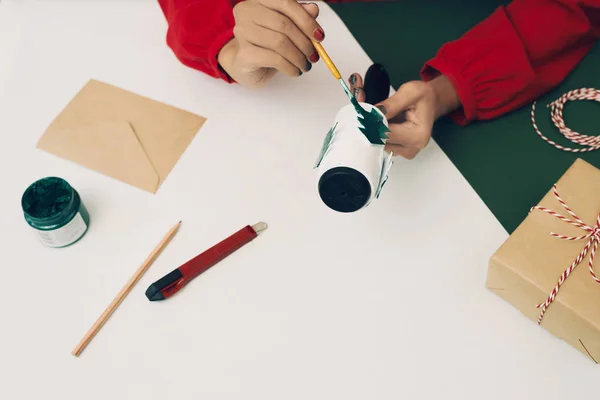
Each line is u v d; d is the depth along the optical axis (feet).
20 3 3.20
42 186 2.34
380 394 2.08
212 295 2.29
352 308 2.25
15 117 2.77
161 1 3.06
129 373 2.13
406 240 2.41
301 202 2.51
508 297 2.22
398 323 2.22
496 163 2.76
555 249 2.08
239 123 2.75
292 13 2.19
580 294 1.98
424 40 3.41
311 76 2.91
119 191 2.55
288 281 2.32
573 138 2.77
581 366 2.12
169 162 2.62
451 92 2.80
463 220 2.47
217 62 2.74
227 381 2.11
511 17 2.95
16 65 2.96
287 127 2.74
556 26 2.85
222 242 2.37
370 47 3.38
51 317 2.24
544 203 2.17
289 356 2.15
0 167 2.61
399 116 2.53
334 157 1.90
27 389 2.09
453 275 2.33
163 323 2.23
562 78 2.98
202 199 2.53
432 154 2.66
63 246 2.38
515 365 2.13
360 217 2.48
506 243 2.11
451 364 2.14
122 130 2.69
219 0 2.85
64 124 2.74
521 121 2.90
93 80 2.90
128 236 2.43
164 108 2.80
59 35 3.08
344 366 2.13
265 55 2.32
